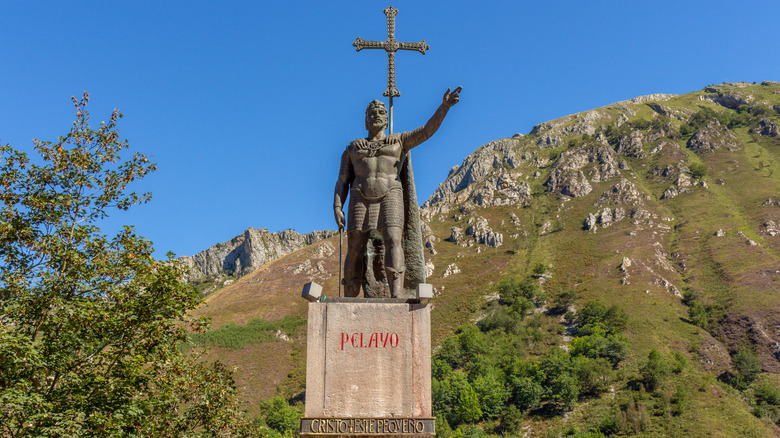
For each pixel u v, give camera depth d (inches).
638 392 3722.9
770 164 7500.0
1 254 786.2
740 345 4188.0
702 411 3444.9
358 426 401.7
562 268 5748.0
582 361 4035.4
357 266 488.7
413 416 405.4
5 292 751.7
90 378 696.4
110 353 735.1
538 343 4635.8
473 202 7495.1
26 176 812.6
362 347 415.2
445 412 3818.9
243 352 4734.3
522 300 5162.4
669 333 4443.9
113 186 846.5
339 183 498.9
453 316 5270.7
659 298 4953.3
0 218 780.0
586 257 5871.1
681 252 5693.9
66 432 631.2
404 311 422.0
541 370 4018.2
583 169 7854.3
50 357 711.1
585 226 6555.1
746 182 7017.7
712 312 4677.7
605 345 4247.0
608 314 4749.0
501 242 6520.7
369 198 479.2
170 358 769.6
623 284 5211.6
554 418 3673.7
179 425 841.5
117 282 791.1
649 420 3376.0
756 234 5723.4
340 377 410.3
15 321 753.0
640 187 7249.0
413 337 417.7
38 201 787.4
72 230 804.0
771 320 4318.4
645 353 4190.5
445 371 4274.1
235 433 896.3
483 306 5339.6
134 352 762.2
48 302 741.9
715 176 7322.8
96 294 779.4
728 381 3826.3
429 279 5999.0
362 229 477.1
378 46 528.1
